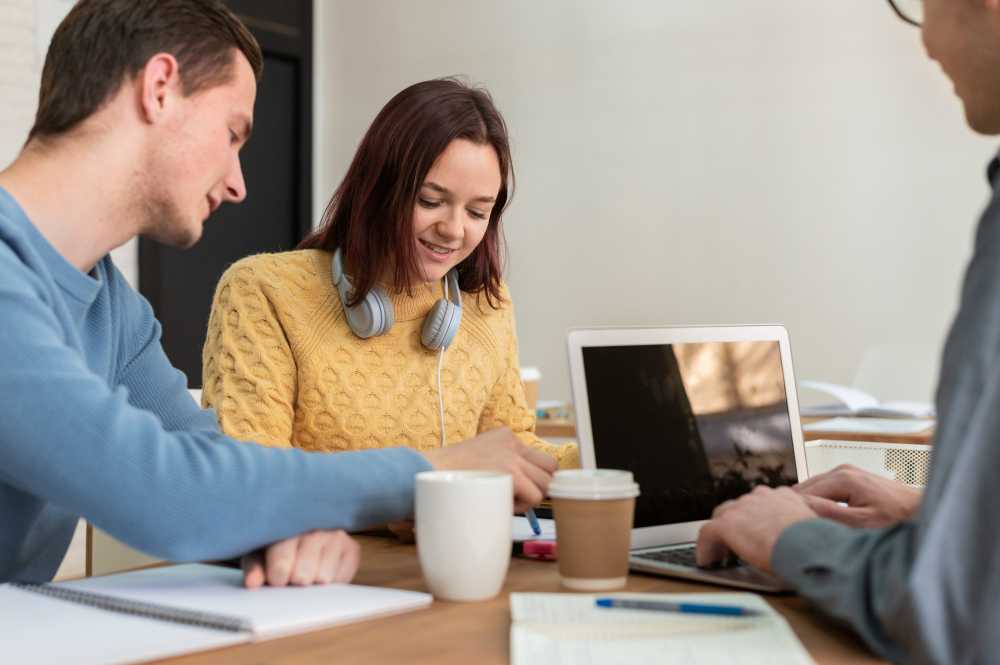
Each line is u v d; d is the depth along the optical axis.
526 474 0.94
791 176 4.00
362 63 5.17
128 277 4.34
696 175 4.22
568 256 4.54
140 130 0.90
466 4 4.83
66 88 0.88
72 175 0.89
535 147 4.62
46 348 0.77
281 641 0.65
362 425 1.46
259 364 1.39
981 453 0.55
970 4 0.68
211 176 0.94
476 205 1.44
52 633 0.65
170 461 0.76
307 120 5.23
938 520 0.55
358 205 1.41
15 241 0.84
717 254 4.18
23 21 3.73
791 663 0.59
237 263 1.50
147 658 0.60
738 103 4.12
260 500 0.78
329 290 1.49
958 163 3.67
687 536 1.01
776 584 0.80
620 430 0.99
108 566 1.25
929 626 0.54
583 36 4.50
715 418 1.08
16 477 0.76
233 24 0.95
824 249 3.93
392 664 0.60
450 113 1.39
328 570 0.81
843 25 3.88
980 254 0.61
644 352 1.04
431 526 0.78
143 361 1.15
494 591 0.79
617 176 4.42
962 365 0.58
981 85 0.70
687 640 0.64
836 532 0.71
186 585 0.81
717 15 4.16
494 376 1.65
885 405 2.55
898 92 3.78
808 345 3.96
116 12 0.88
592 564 0.81
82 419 0.74
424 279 1.48
